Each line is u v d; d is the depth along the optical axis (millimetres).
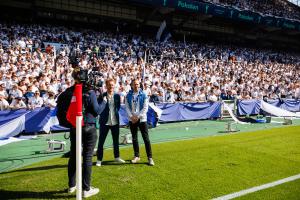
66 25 29250
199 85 19016
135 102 7082
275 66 33375
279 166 7250
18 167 7062
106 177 6168
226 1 36469
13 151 8750
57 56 18719
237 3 37625
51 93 11898
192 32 37625
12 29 23000
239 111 18031
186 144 9594
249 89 22531
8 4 26656
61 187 5574
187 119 16078
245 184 6000
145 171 6602
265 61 34688
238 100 17969
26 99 11844
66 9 28844
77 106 4523
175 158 7695
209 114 16891
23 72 14688
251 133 12070
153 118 13766
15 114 10688
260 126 14633
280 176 6539
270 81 26672
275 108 18000
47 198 5094
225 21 37719
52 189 5477
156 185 5793
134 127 7242
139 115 6965
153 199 5152
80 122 4531
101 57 21891
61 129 11961
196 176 6367
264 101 19406
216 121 16328
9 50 16953
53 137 10867
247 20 34625
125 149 8844
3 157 8047
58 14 28844
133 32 33000
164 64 23391
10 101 11828
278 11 42094
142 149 8828
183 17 35562
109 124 6988
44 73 14336
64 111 5160
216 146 9219
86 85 5195
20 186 5605
